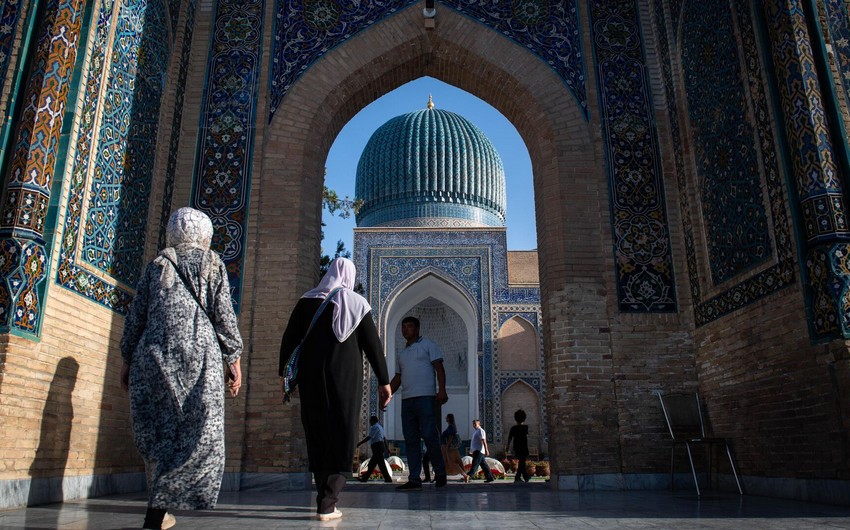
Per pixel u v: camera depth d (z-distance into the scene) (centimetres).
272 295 555
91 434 430
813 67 409
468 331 1864
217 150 597
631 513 304
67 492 397
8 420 341
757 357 450
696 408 521
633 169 600
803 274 396
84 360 421
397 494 436
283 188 588
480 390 1669
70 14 405
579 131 612
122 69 486
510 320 1730
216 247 568
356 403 276
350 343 283
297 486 518
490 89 662
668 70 610
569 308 560
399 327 2033
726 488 488
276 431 523
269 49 630
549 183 605
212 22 639
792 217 406
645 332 555
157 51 552
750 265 463
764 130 444
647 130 613
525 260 1850
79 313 417
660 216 587
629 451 527
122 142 484
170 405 224
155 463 219
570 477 520
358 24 647
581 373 544
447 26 648
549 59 638
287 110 614
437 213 2139
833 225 380
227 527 239
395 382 511
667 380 544
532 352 1702
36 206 369
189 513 296
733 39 490
